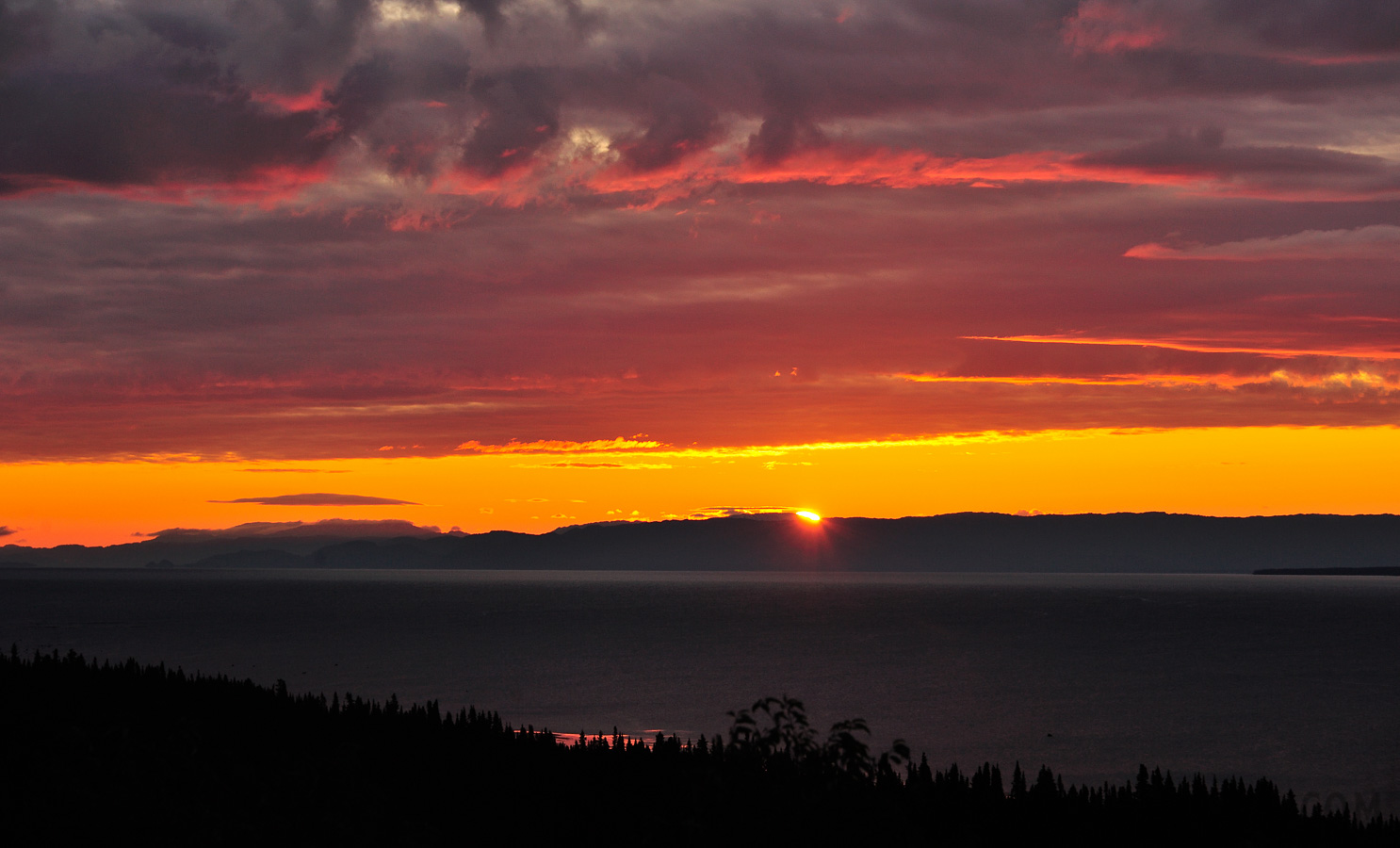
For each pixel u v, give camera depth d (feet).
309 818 173.47
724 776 85.61
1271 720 591.78
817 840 82.23
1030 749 508.12
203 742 251.39
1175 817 284.61
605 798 264.93
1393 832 274.98
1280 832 275.39
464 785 278.87
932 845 124.98
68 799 172.35
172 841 154.92
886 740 527.81
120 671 403.95
